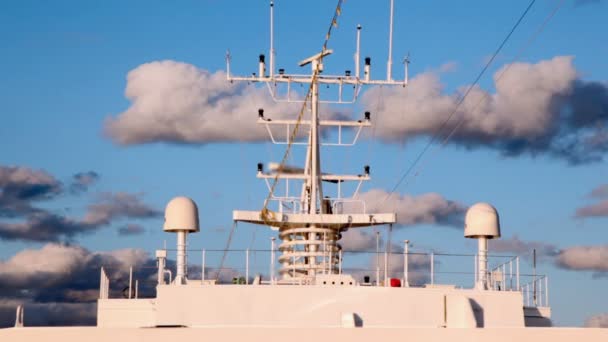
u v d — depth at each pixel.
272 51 82.00
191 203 72.25
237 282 73.62
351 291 69.25
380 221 76.06
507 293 70.44
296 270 76.00
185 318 68.69
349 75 81.44
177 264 72.31
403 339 64.31
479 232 72.56
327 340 64.25
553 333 64.44
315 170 77.56
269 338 63.72
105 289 74.00
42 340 63.84
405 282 72.19
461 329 64.12
